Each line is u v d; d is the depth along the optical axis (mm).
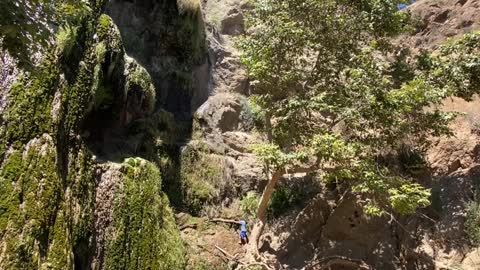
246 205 10625
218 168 11117
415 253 9445
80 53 8547
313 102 9156
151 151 10352
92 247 7707
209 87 13102
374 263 9516
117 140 9867
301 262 9812
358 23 10039
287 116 9500
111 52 9227
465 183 10406
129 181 8500
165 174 10398
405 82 10391
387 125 9414
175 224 9391
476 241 9391
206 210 10500
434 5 16312
